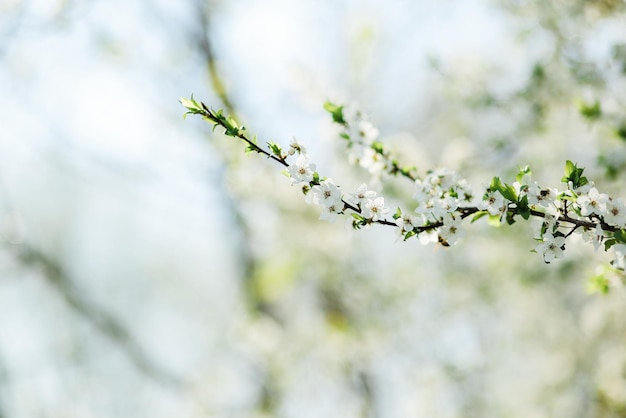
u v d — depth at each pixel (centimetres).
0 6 507
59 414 912
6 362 904
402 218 212
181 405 850
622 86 405
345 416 774
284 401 757
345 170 654
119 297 1259
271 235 739
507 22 482
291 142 214
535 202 199
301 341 747
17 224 838
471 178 502
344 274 745
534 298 700
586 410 703
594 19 421
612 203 189
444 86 530
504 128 508
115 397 1032
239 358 809
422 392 736
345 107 287
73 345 990
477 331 806
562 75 446
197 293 1173
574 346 720
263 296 779
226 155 642
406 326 753
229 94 691
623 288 267
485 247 638
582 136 492
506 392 824
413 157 440
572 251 502
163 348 1221
